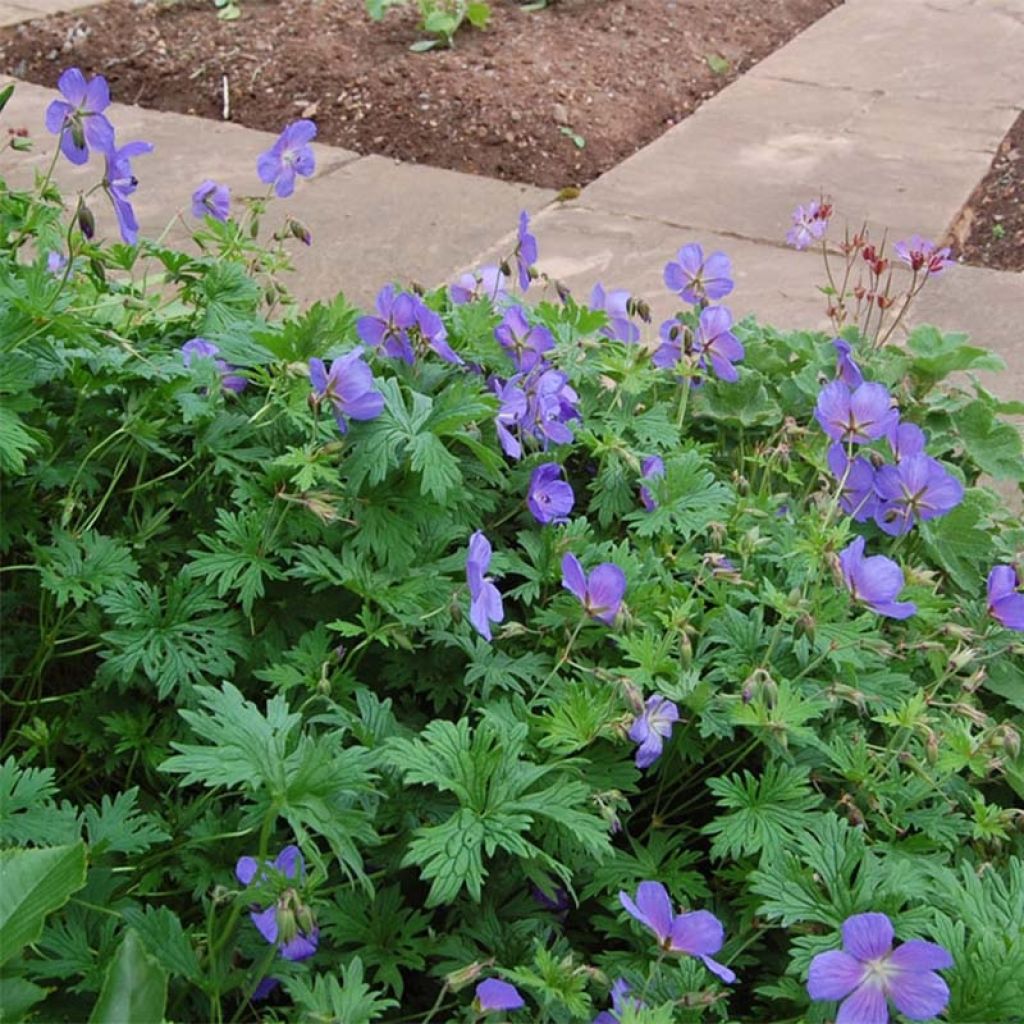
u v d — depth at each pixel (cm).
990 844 71
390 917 64
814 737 68
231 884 64
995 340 143
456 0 217
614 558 76
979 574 90
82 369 74
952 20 264
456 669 73
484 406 74
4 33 219
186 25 222
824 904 63
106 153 81
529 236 94
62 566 71
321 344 77
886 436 84
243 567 71
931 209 176
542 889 64
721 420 97
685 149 193
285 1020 61
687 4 249
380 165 182
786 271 156
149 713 71
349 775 59
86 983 59
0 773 62
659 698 68
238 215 161
